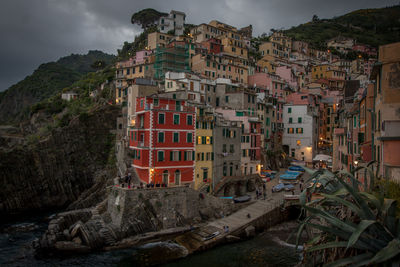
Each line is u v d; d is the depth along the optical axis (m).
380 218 13.99
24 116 120.62
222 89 77.75
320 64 131.88
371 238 12.98
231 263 36.25
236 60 101.25
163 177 52.00
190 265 35.78
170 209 47.91
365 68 131.62
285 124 91.56
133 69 93.88
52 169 72.94
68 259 37.94
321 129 98.31
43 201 70.25
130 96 70.88
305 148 87.38
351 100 62.91
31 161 71.44
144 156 50.41
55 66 169.75
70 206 63.25
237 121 65.81
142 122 53.56
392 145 23.12
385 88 24.97
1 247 42.59
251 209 51.75
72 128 77.44
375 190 18.56
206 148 58.47
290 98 93.69
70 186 73.69
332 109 101.69
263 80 96.38
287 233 46.62
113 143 78.75
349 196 16.16
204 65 87.81
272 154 81.31
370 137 34.56
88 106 91.94
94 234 41.56
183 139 54.44
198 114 58.34
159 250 40.00
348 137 48.22
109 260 37.47
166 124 52.50
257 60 127.00
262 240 43.69
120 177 58.50
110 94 92.06
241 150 66.25
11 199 66.25
